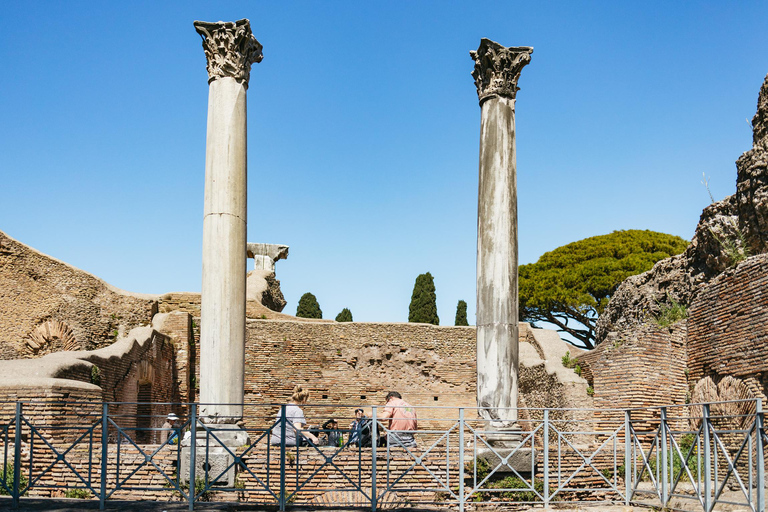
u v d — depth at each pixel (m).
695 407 18.58
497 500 11.93
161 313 28.17
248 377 28.30
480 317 13.44
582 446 15.84
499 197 13.62
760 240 18.38
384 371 29.86
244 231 13.91
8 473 12.74
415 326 30.41
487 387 13.09
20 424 10.52
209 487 10.79
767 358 15.83
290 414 13.61
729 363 17.48
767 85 18.88
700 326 19.22
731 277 17.58
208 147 14.05
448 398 29.95
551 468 12.95
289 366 28.88
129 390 21.97
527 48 14.23
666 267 22.45
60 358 17.36
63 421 14.15
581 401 21.39
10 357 24.48
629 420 11.53
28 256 25.83
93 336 26.27
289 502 12.15
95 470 12.88
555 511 10.77
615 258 45.81
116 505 10.42
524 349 27.50
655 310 21.72
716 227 19.48
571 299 43.38
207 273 13.52
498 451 12.55
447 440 11.03
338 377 29.38
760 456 8.59
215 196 13.73
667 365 19.66
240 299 13.62
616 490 11.40
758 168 18.22
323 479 12.42
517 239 13.71
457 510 10.93
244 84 14.41
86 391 14.96
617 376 20.55
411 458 12.51
